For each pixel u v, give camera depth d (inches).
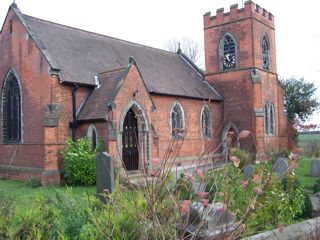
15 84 923.4
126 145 864.3
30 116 861.8
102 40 1118.4
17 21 908.0
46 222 230.7
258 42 1320.1
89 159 749.9
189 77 1312.7
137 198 220.5
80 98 871.1
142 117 860.6
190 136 1145.4
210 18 1385.3
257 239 243.8
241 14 1307.8
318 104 1956.2
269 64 1402.6
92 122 823.1
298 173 883.4
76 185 756.0
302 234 259.0
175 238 170.6
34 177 807.7
